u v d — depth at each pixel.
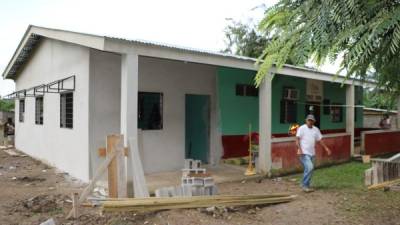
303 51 2.67
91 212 6.21
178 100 10.48
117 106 9.30
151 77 9.85
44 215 6.12
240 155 12.12
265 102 9.88
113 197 6.63
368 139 14.04
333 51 2.58
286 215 6.29
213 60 8.54
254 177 9.57
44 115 12.55
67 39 8.70
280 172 10.14
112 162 6.67
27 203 6.81
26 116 15.19
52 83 10.48
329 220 6.03
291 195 7.55
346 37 2.48
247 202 6.67
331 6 2.65
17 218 5.97
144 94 9.80
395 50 2.56
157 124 10.09
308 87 14.86
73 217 5.95
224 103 11.73
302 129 8.26
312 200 7.30
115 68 9.27
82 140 9.18
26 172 10.62
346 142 13.02
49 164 11.91
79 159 9.38
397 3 2.62
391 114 20.86
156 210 6.07
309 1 2.84
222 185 8.81
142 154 9.66
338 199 7.38
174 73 10.38
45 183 8.95
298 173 10.64
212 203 6.40
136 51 7.20
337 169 11.27
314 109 15.30
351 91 13.49
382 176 8.54
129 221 5.71
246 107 12.38
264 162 9.84
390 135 15.35
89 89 8.85
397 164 8.87
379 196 7.62
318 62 2.75
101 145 9.01
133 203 5.95
